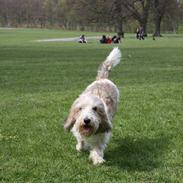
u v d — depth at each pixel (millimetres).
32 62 28078
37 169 7406
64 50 40969
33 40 62156
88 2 86250
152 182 6832
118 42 56469
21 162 7773
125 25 115438
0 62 27875
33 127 10180
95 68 24375
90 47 46219
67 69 23719
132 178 7008
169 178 6969
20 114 11516
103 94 8094
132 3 87562
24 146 8703
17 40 61688
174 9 95375
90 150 7887
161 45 52188
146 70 23062
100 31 116625
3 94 14922
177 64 27125
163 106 12602
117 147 8750
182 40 68688
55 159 7965
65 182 6871
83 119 6867
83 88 16375
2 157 8016
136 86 16828
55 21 147000
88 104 7113
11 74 21094
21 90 15906
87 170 7395
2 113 11641
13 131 9812
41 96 14344
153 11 90875
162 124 10469
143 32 82000
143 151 8430
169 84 17453
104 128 7316
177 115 11484
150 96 14266
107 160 7902
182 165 7637
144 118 11023
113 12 84625
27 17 153750
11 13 154750
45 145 8781
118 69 23391
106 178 7047
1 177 7051
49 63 27469
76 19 112688
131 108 12242
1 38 68438
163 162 7762
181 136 9477
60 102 13164
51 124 10422
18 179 6973
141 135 9562
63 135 9438
